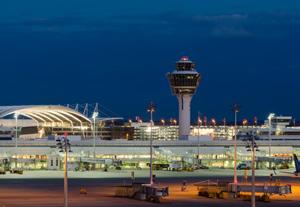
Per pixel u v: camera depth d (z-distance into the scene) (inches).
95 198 5231.3
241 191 5369.1
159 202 4985.2
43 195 5418.3
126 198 5260.8
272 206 4845.0
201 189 5531.5
